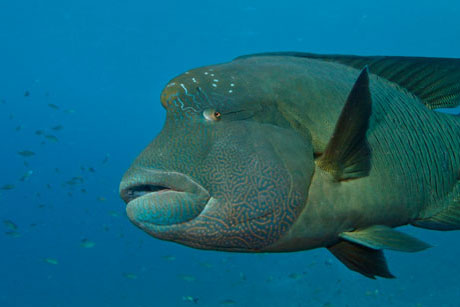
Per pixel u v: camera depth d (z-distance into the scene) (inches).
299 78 77.2
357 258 80.4
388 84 93.4
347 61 93.5
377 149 79.0
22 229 1745.8
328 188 70.4
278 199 66.0
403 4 2341.3
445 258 774.5
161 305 901.2
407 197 82.7
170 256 384.8
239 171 65.5
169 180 65.1
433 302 664.4
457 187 94.7
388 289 709.9
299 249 72.9
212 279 900.0
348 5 2389.3
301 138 70.9
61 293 1143.6
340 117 65.2
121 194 69.7
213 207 65.4
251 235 66.9
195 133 68.2
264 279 810.2
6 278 1316.4
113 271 1187.9
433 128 92.0
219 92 72.2
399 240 69.5
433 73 97.3
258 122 69.7
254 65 78.6
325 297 702.5
